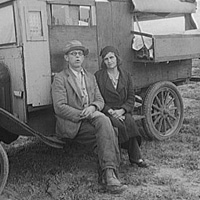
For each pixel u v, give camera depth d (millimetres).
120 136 3996
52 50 4066
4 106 3971
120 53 4891
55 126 4250
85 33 4391
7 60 4035
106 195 3635
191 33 5805
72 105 3928
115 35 4781
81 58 3973
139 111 5301
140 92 5484
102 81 4285
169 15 5789
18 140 5551
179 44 5230
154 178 4016
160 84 5328
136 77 5160
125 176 4059
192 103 8523
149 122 5219
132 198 3541
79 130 3861
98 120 3715
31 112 4062
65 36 4172
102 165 3672
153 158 4641
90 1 4414
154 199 3523
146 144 5184
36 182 3939
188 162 4457
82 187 3770
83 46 4035
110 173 3650
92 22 4473
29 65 3863
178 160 4594
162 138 5387
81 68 4059
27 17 3816
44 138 3732
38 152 4969
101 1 4559
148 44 4867
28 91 3875
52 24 4078
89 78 4102
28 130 3592
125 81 4332
